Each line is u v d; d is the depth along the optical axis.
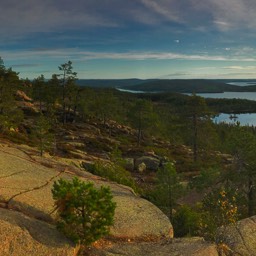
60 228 12.13
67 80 89.00
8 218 11.82
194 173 57.88
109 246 13.12
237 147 34.22
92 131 83.75
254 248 14.84
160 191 29.84
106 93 97.50
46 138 40.03
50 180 19.61
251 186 32.78
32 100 99.31
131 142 86.44
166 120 128.38
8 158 22.39
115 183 23.58
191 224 24.31
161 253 13.02
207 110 63.91
